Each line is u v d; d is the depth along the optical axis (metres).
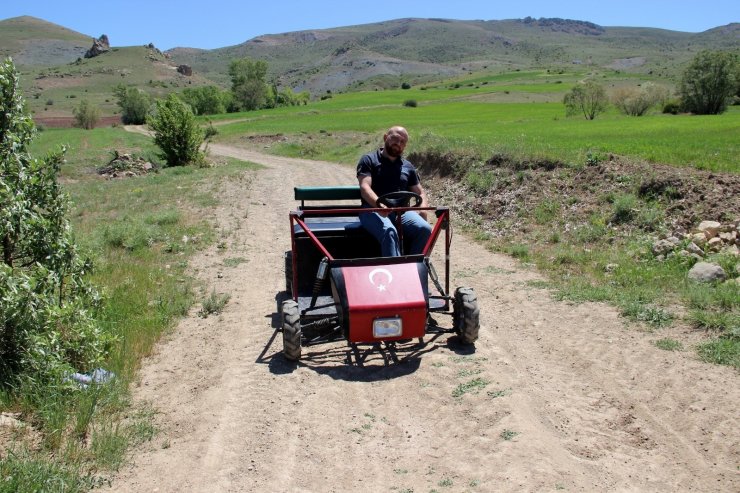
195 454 5.17
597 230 12.29
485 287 9.84
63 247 7.14
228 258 12.39
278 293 9.89
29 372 5.92
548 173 16.19
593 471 4.76
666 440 5.20
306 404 6.00
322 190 8.51
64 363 6.17
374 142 38.94
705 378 6.16
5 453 4.93
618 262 10.52
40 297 6.08
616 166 15.09
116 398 6.04
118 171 37.09
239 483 4.75
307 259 7.89
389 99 132.62
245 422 5.66
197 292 10.05
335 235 7.86
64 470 4.73
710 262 9.65
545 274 10.45
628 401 5.87
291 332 6.78
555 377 6.47
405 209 7.38
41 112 166.88
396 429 5.52
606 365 6.68
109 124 120.25
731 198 11.80
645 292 8.77
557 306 8.69
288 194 22.08
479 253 12.34
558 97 131.38
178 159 38.59
